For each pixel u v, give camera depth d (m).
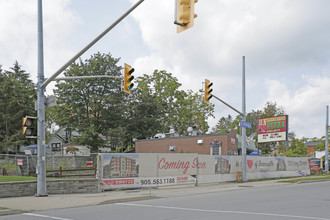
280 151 65.19
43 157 16.11
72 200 14.66
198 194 17.83
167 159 21.39
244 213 10.43
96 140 49.69
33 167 27.58
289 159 34.38
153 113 63.34
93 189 18.25
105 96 51.06
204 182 23.72
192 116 72.00
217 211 11.02
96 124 50.53
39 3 16.09
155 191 18.92
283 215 9.95
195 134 47.59
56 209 12.49
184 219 9.48
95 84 49.97
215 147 39.06
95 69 49.94
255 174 29.36
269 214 10.15
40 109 15.94
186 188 20.88
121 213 11.00
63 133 65.25
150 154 20.58
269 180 28.84
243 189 20.72
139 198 15.59
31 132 15.51
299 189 19.91
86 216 10.52
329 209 11.26
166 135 50.06
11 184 16.06
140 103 61.81
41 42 16.03
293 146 61.16
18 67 67.81
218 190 19.53
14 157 27.78
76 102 49.97
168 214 10.53
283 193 17.41
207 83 21.44
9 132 52.16
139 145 47.25
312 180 28.03
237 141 41.75
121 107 54.03
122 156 19.45
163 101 69.00
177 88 69.69
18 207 12.73
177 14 10.25
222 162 25.84
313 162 39.06
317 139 59.19
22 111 51.66
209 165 24.42
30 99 59.69
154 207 12.48
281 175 32.78
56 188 17.39
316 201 13.62
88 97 50.34
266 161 31.02
